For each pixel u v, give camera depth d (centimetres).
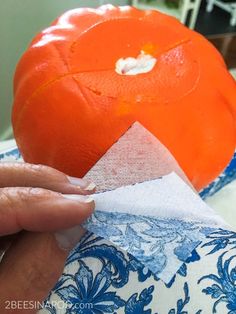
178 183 20
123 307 24
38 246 19
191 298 23
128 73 27
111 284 24
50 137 26
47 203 18
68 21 30
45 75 27
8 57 68
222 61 30
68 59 27
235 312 23
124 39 29
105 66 27
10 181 20
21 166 21
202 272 23
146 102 25
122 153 22
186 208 19
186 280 23
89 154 25
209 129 26
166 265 17
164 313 23
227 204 34
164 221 19
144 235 18
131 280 24
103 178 21
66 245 20
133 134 23
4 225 18
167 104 25
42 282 19
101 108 25
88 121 25
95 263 24
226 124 28
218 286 23
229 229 20
